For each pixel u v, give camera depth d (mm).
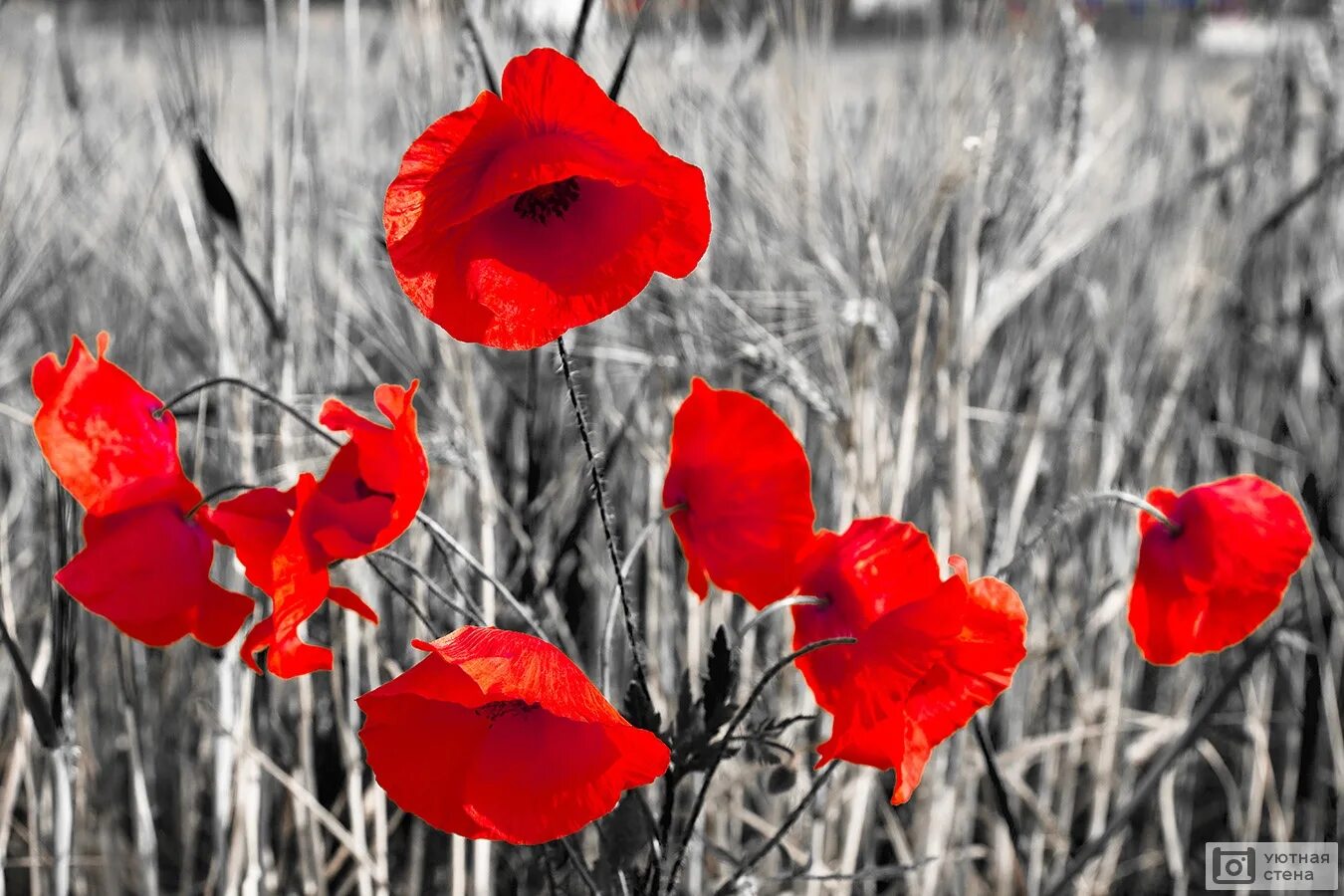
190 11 932
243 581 930
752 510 682
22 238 954
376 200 957
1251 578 716
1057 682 1257
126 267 1064
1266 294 1559
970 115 957
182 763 1102
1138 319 1354
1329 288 1503
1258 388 1522
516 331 639
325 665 656
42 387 659
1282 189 1462
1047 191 1017
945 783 982
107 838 942
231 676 893
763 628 1074
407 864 1121
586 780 651
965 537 1021
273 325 878
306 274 1009
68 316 1064
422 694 641
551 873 740
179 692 1201
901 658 667
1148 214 1403
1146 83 1494
